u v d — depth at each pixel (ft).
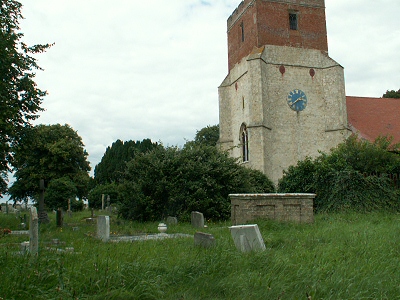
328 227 42.65
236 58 126.62
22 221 79.10
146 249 30.89
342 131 110.83
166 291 19.76
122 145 194.39
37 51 64.34
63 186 112.88
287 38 116.57
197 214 60.29
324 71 116.37
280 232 41.22
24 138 65.92
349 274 20.75
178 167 72.64
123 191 75.51
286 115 113.29
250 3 117.91
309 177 71.51
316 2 120.37
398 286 19.30
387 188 64.34
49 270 20.51
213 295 19.34
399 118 120.88
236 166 77.30
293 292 18.79
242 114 119.14
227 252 25.89
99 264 22.91
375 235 33.78
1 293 17.71
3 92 54.95
